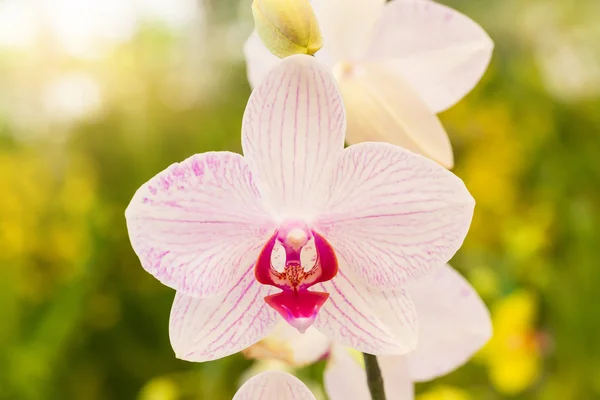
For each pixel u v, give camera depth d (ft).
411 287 1.36
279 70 1.15
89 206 2.40
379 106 1.25
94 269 2.35
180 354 1.18
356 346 1.21
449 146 1.25
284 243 1.23
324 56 1.30
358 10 1.27
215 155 1.17
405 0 1.32
